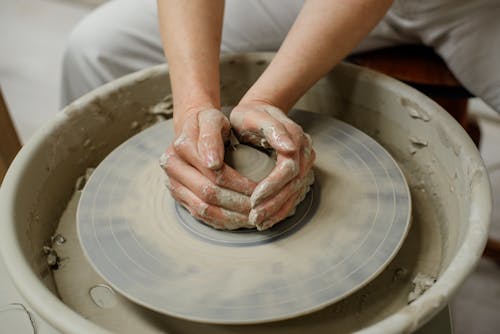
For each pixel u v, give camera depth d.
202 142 0.81
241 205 0.81
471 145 0.93
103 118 1.14
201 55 1.00
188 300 0.76
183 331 0.81
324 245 0.84
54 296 0.74
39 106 2.43
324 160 1.00
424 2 1.15
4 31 2.96
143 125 1.22
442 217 0.98
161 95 1.20
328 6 0.98
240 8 1.30
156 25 1.34
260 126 0.84
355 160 1.00
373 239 0.84
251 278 0.80
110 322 0.84
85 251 0.85
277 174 0.78
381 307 0.84
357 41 1.00
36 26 2.97
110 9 1.40
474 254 0.74
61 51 2.78
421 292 0.84
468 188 0.88
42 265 0.91
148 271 0.82
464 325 1.58
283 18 1.29
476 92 1.20
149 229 0.89
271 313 0.74
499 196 1.92
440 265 0.90
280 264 0.81
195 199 0.83
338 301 0.83
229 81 1.21
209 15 1.04
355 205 0.90
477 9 1.11
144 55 1.37
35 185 0.98
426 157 1.07
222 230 0.86
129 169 1.01
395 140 1.13
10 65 2.70
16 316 0.83
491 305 1.64
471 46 1.15
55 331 0.81
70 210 1.05
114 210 0.93
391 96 1.09
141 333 0.82
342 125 1.08
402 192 0.92
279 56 1.00
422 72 1.21
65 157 1.08
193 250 0.85
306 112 1.13
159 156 1.03
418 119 1.05
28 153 0.98
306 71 0.98
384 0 0.97
